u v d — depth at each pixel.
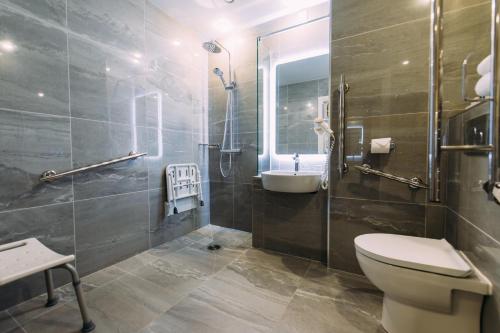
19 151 1.22
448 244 1.09
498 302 0.76
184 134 2.28
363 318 1.13
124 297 1.30
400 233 1.40
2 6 1.14
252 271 1.59
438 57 0.78
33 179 1.28
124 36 1.71
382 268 0.98
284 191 1.64
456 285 0.86
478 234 0.90
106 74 1.61
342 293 1.33
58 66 1.35
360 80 1.47
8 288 1.21
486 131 0.78
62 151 1.39
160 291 1.35
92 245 1.56
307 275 1.53
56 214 1.38
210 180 2.61
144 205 1.91
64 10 1.37
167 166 2.08
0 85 1.15
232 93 2.39
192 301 1.26
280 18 2.08
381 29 1.40
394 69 1.38
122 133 1.72
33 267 0.90
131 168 1.80
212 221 2.62
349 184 1.54
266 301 1.26
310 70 2.02
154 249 1.96
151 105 1.94
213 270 1.60
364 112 1.47
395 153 1.40
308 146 2.06
